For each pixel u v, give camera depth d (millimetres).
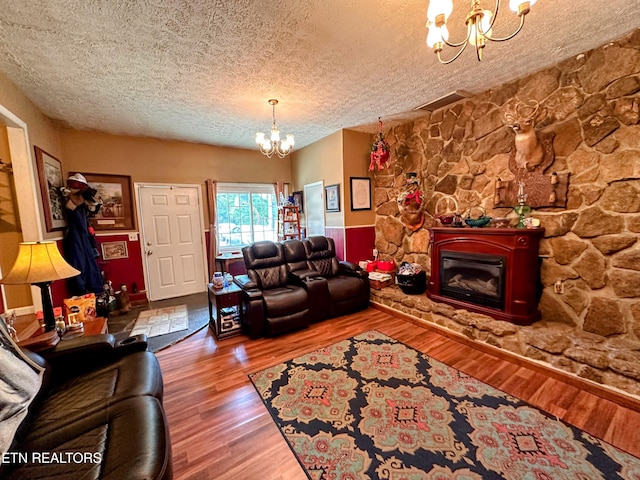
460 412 1809
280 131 4176
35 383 1247
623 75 2139
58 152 3580
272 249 3570
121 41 1905
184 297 4582
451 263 3182
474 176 3215
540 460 1449
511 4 1232
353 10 1689
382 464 1450
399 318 3461
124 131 3922
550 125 2564
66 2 1525
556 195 2549
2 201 2500
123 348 1772
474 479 1352
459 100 3242
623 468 1392
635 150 2119
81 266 3293
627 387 1827
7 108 2291
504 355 2445
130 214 4223
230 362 2500
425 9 1688
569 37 2084
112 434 1107
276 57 2176
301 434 1664
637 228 2135
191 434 1680
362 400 1945
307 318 3154
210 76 2436
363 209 4473
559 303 2586
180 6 1598
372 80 2623
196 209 4766
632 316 2182
